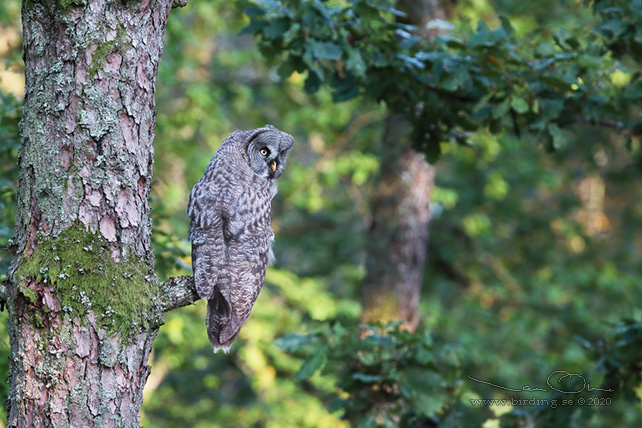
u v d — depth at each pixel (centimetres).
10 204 1116
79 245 622
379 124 2691
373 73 1120
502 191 2691
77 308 613
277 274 2488
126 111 641
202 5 2300
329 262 3044
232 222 779
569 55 1080
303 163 2875
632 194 3659
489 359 2602
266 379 2538
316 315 2434
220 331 750
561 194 3378
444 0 1577
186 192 2500
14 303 618
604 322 1230
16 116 1155
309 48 1023
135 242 650
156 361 2675
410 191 1672
